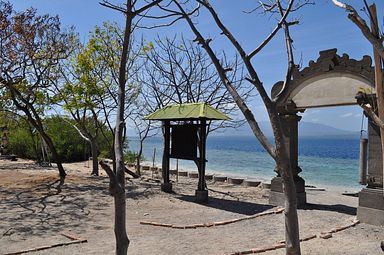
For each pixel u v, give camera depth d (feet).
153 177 63.00
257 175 77.61
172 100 58.65
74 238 24.75
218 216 33.65
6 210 33.37
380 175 29.17
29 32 50.21
